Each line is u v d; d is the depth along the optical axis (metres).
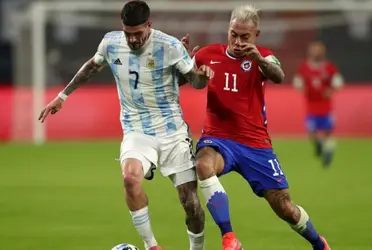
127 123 25.97
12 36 107.56
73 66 92.94
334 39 96.38
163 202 45.88
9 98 84.75
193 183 25.97
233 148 26.41
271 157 26.59
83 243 33.31
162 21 92.56
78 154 72.75
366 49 96.25
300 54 93.12
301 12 93.38
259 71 26.38
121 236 34.97
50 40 93.31
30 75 87.19
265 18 93.62
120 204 44.84
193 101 82.25
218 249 31.97
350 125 85.69
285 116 85.50
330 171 60.69
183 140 25.88
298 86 69.50
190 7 86.88
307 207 43.62
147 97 25.44
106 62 26.36
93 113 85.00
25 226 37.66
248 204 45.03
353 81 95.94
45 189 51.25
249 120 26.42
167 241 34.00
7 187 52.19
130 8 24.20
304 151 74.56
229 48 26.55
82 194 48.91
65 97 27.19
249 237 34.75
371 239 34.25
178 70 25.39
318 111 69.06
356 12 94.56
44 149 77.19
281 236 34.94
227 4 91.38
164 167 25.97
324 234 35.50
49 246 32.62
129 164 24.81
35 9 82.44
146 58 25.08
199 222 26.12
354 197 47.38
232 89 26.42
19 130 84.50
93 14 94.94
